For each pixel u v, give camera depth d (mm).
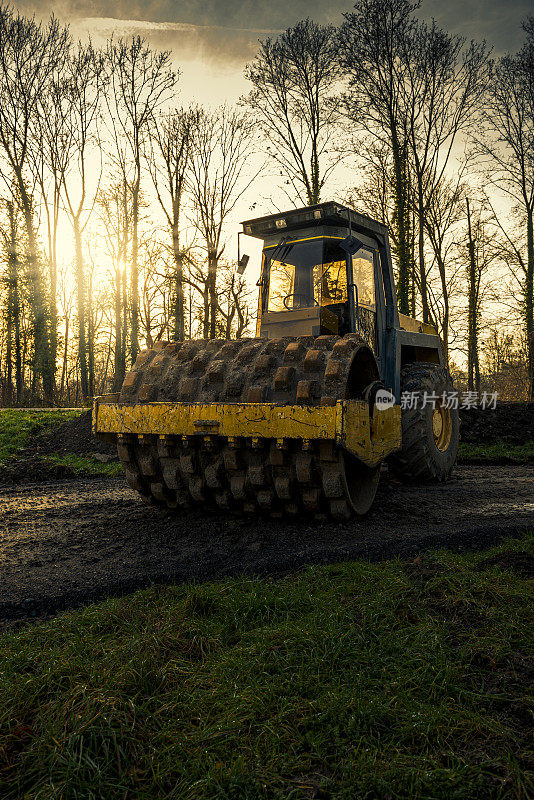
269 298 5812
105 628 2816
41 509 5918
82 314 28938
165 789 1791
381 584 3273
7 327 33344
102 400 4883
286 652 2545
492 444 12117
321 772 1831
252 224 5793
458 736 1973
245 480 4434
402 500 5809
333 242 5629
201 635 2697
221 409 4230
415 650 2500
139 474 4973
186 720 2086
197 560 3818
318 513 4547
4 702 2166
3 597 3312
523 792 1671
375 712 2062
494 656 2432
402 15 20203
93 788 1757
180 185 24172
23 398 33062
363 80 20812
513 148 24516
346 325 5566
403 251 21078
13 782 1787
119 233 27703
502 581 3295
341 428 3893
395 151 21250
